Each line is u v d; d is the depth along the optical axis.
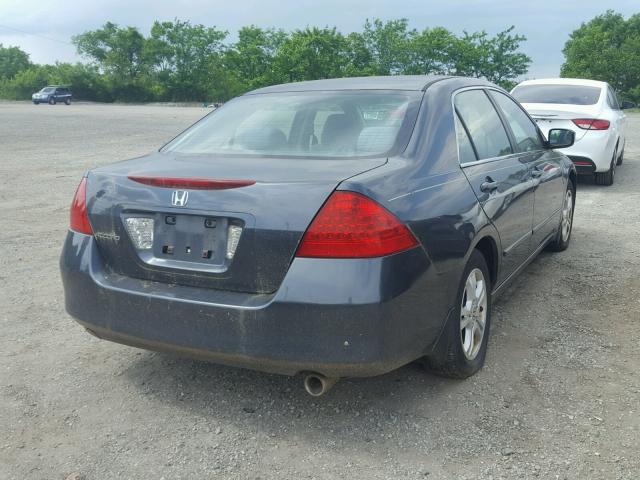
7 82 93.12
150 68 91.81
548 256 6.14
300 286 2.69
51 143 18.17
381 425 3.11
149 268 3.08
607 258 6.04
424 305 2.93
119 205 3.14
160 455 2.90
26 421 3.19
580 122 9.65
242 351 2.81
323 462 2.82
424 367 3.49
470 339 3.53
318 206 2.71
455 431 3.05
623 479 2.68
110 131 23.12
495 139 4.25
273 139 3.51
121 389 3.51
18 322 4.50
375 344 2.70
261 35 91.50
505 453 2.87
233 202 2.86
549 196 5.17
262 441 3.00
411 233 2.83
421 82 3.87
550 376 3.61
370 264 2.68
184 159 3.42
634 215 8.06
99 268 3.20
